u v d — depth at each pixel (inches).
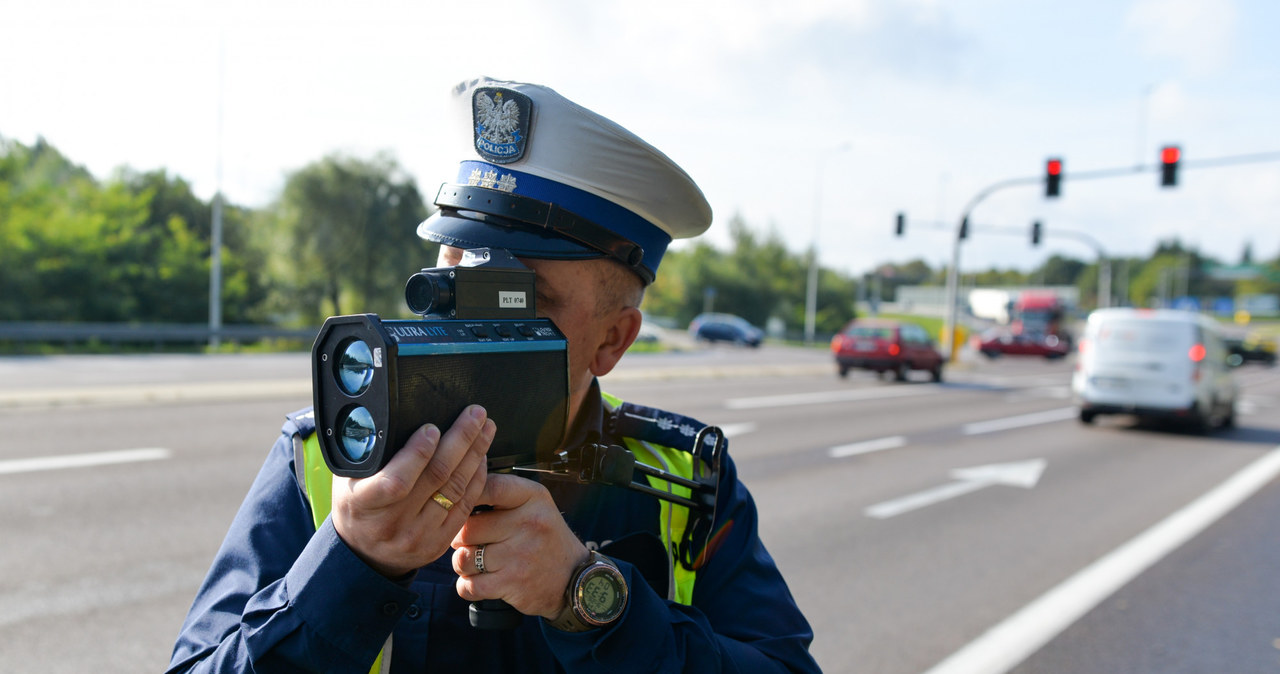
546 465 35.2
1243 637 151.3
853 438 382.0
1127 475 311.7
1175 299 3437.5
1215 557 201.6
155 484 226.7
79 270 979.3
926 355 742.5
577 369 39.6
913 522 227.6
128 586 153.6
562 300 38.2
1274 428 484.1
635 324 41.9
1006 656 139.6
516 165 38.2
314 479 37.4
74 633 133.0
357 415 26.4
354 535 27.7
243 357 742.5
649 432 44.6
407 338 26.4
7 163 1040.8
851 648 141.4
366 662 28.8
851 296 2250.2
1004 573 184.5
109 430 303.6
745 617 41.8
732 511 44.2
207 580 36.9
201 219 1323.8
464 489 27.5
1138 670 136.5
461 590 31.0
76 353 739.4
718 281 2022.6
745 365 876.6
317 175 1268.5
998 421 469.7
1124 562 195.0
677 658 34.0
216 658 30.8
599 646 32.3
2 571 157.9
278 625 29.1
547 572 30.8
